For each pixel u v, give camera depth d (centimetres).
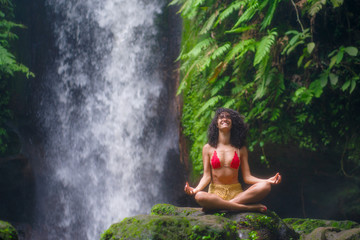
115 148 1143
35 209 1097
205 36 775
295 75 708
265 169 755
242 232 387
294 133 706
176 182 1045
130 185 1112
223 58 753
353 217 680
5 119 1034
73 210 1145
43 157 1112
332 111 684
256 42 645
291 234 421
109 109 1161
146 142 1106
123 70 1158
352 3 677
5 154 998
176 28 1104
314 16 628
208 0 776
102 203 1136
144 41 1140
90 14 1212
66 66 1193
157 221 347
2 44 1009
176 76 1059
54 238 1109
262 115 681
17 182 1040
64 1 1206
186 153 854
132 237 341
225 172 434
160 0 1136
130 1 1171
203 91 780
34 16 1165
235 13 764
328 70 601
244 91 710
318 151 699
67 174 1152
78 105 1191
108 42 1186
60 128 1162
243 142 449
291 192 776
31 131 1111
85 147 1172
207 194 412
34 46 1157
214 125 451
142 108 1120
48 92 1159
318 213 751
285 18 701
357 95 664
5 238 292
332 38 686
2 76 1027
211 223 357
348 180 693
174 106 1055
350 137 671
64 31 1204
